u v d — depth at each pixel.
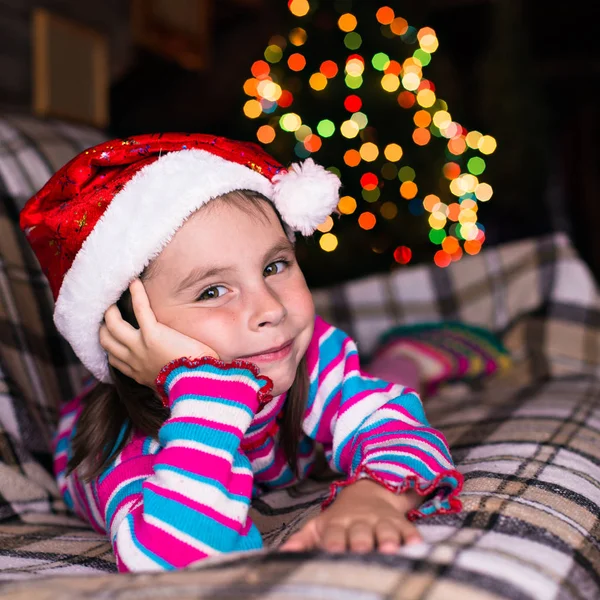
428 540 0.64
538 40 4.59
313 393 0.93
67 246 0.86
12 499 1.06
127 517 0.74
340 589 0.51
